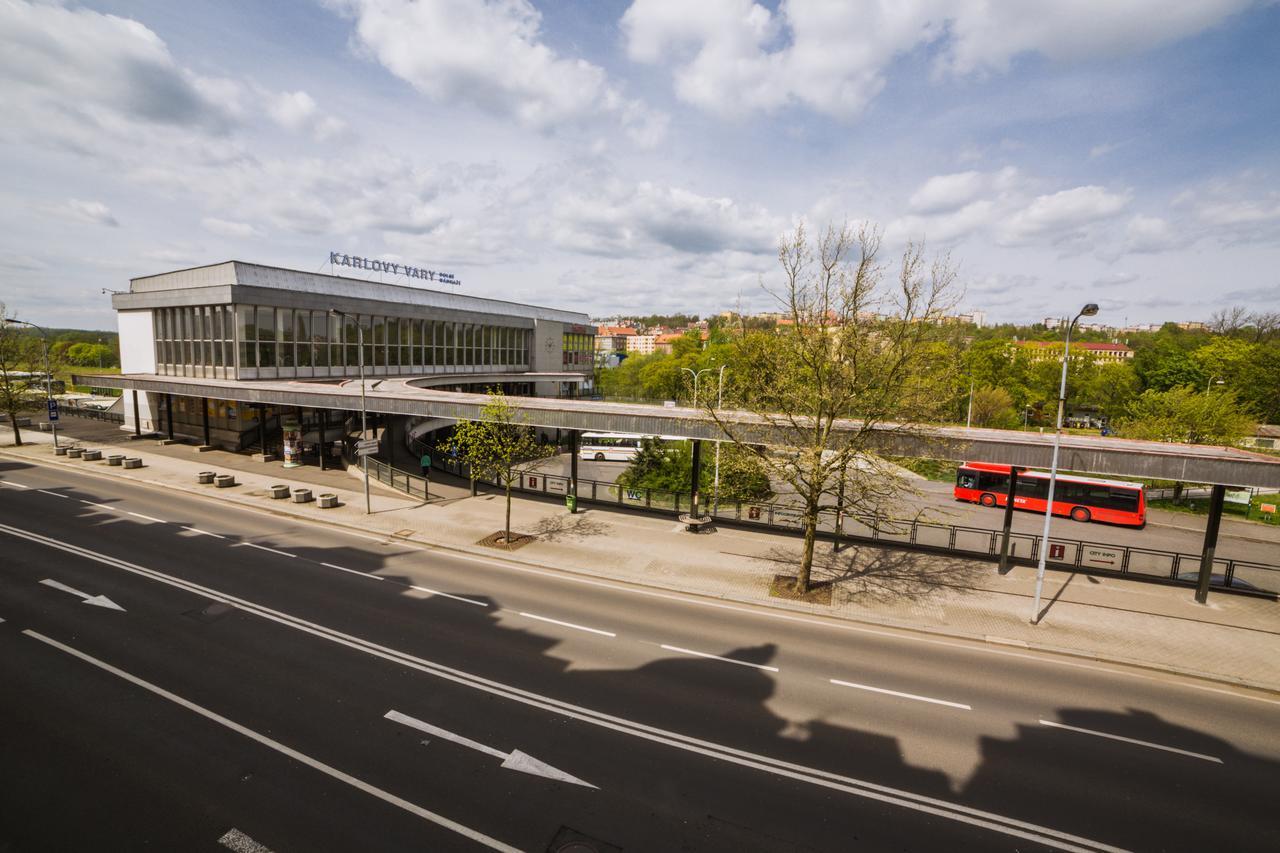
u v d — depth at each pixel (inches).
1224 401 1510.8
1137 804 330.0
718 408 746.2
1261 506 1229.7
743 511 924.6
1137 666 511.2
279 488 968.9
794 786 333.4
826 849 287.9
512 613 564.1
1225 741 398.0
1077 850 294.7
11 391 1449.3
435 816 298.0
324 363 1528.1
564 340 2679.6
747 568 716.7
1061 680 476.7
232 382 1262.3
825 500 1151.0
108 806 295.6
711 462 1110.4
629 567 708.7
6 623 499.8
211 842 275.0
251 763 333.1
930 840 297.1
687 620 565.9
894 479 611.8
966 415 2375.7
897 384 594.6
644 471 1166.3
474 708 398.3
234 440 1405.0
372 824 290.5
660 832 293.3
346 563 687.7
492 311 2447.1
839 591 653.9
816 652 507.2
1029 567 757.9
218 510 899.4
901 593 655.1
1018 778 348.5
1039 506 1242.0
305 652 468.4
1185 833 309.0
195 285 1549.0
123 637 481.7
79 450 1290.6
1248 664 516.4
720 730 385.1
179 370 1509.6
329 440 1472.7
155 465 1206.3
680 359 3048.7
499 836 286.5
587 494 1069.1
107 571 626.5
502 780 327.9
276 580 622.8
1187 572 744.3
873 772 348.8
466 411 910.4
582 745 362.3
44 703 385.1
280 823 288.7
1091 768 361.1
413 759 342.6
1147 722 418.0
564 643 503.8
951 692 447.5
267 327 1392.7
